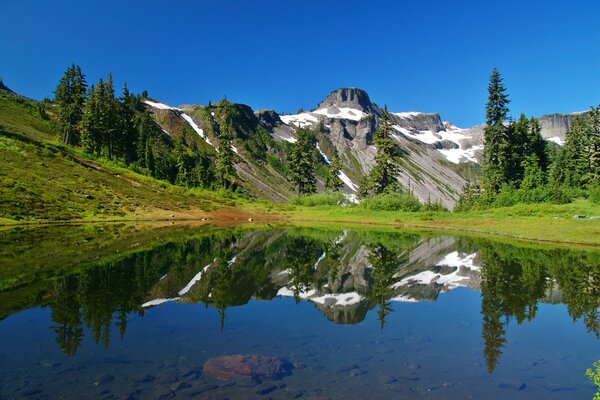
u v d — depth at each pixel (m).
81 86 86.94
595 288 18.73
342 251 32.09
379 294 18.11
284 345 11.17
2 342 10.76
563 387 8.77
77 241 31.84
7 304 14.38
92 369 9.12
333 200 80.00
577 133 81.25
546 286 19.22
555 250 31.66
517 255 29.14
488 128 72.31
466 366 9.85
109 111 84.38
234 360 9.68
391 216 63.25
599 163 72.81
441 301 16.72
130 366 9.36
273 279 21.11
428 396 8.20
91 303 14.86
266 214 69.44
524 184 68.12
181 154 109.81
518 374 9.41
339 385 8.62
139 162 97.69
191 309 14.66
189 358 9.95
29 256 24.28
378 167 74.56
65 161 68.44
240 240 37.88
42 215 46.97
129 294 16.28
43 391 8.00
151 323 12.81
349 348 11.03
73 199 55.00
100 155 83.38
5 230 37.25
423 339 11.91
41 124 109.38
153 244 32.03
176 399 7.75
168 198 69.19
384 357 10.38
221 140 96.00
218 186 97.06
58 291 16.31
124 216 55.16
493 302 16.48
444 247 34.09
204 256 27.42
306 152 95.62
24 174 56.59
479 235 44.28
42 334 11.43
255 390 8.23
